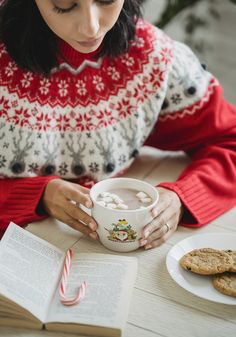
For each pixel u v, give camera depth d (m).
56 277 0.84
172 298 0.82
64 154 1.14
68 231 0.99
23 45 1.04
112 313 0.76
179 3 2.05
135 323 0.77
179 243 0.93
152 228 0.92
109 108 1.14
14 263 0.82
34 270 0.82
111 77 1.15
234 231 1.01
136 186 0.95
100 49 1.11
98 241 0.96
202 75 1.23
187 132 1.25
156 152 1.33
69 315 0.75
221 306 0.80
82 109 1.12
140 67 1.16
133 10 1.10
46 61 1.07
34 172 1.12
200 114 1.22
